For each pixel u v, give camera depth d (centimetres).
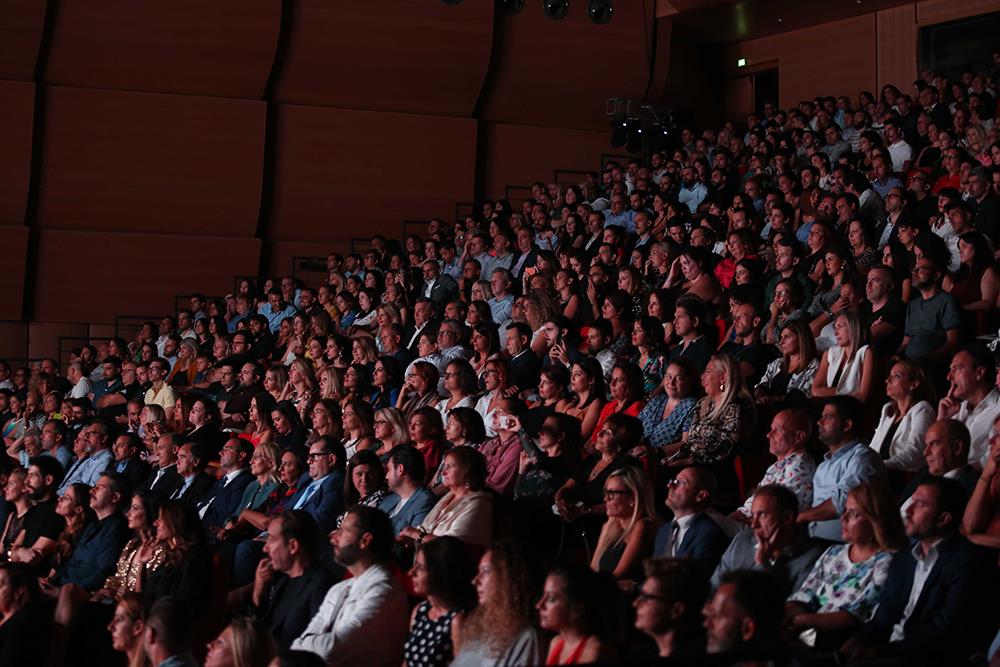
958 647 413
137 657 515
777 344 764
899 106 1383
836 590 447
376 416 721
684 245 988
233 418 965
